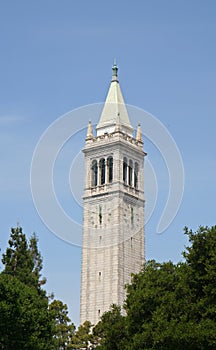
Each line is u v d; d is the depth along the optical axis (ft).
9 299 278.46
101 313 546.26
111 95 607.37
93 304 552.82
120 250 557.33
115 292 544.21
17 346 276.00
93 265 564.71
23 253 366.02
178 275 272.92
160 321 249.34
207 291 243.60
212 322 237.25
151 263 301.84
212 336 233.14
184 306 252.21
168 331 241.76
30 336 280.92
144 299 272.31
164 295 263.90
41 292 362.53
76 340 417.90
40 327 288.51
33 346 280.10
